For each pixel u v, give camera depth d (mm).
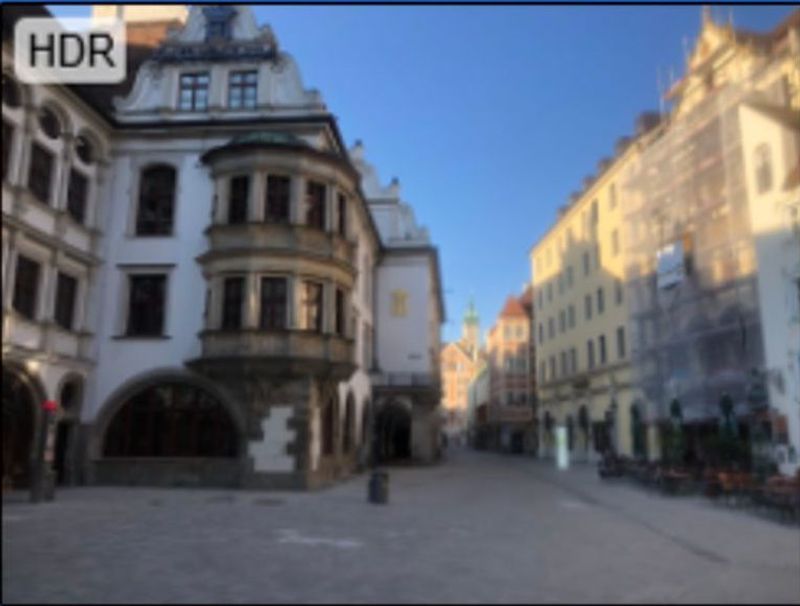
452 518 15430
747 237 20406
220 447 22422
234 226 22609
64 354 21234
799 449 18094
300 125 24453
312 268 22766
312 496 19922
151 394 23078
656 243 29531
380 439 44438
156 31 31469
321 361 22109
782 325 18312
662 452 27922
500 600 7793
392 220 43031
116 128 24312
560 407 51594
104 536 11867
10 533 12109
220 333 21922
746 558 9773
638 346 32062
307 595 7961
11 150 18656
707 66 24250
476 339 146250
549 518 15641
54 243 20453
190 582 8492
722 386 23609
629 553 10898
